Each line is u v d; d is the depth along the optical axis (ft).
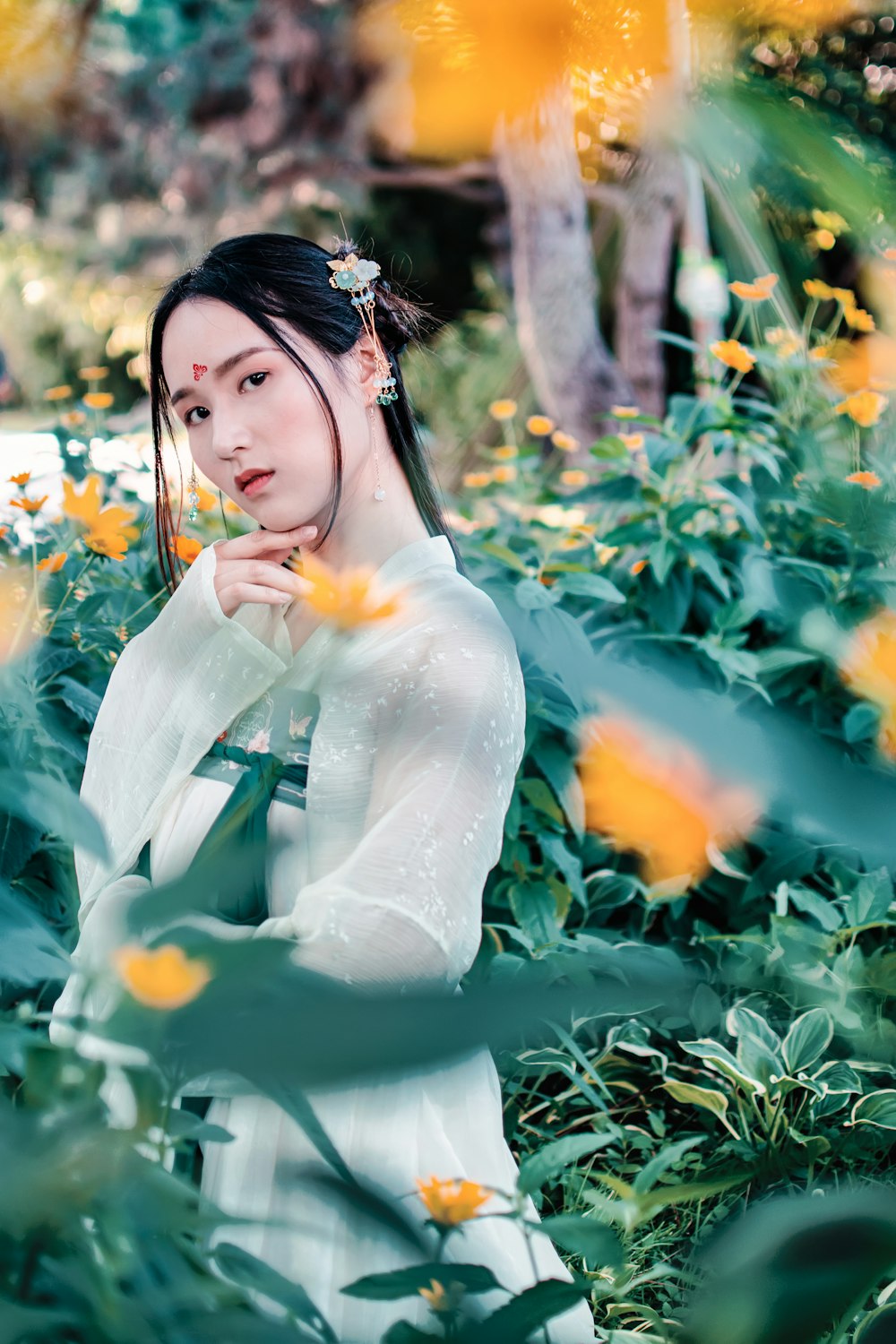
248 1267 2.45
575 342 17.67
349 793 3.65
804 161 0.96
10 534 6.58
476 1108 3.87
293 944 1.22
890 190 0.96
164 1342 2.02
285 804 3.74
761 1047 5.23
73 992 3.33
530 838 6.88
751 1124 5.61
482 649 3.67
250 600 4.02
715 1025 5.77
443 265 27.89
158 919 1.32
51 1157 1.87
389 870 3.31
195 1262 2.37
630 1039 5.80
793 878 6.03
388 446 4.33
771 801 0.93
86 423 8.65
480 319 26.96
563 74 1.02
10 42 2.05
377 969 3.21
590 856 6.89
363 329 4.21
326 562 4.28
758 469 7.43
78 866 4.27
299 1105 1.88
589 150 1.10
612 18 1.00
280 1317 2.91
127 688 4.30
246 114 19.56
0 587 4.22
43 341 29.07
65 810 2.06
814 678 6.02
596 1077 5.33
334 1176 1.73
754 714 0.99
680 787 0.93
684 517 6.92
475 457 20.49
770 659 5.77
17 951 2.41
